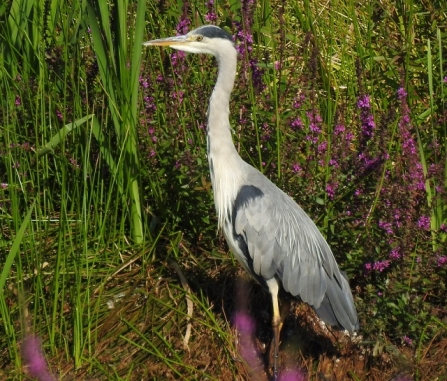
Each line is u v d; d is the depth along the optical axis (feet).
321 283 31.45
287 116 34.73
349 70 42.09
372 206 32.89
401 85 35.42
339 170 33.47
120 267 35.14
